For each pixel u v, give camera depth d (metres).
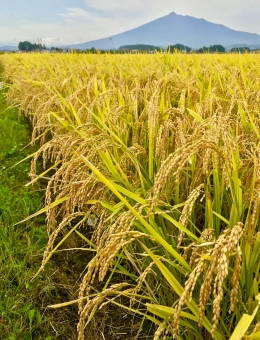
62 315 2.79
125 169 2.51
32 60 14.40
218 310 0.99
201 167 2.08
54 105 5.02
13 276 3.13
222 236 1.14
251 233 1.60
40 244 3.63
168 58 7.04
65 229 3.83
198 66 6.32
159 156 2.52
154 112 2.29
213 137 1.58
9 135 7.81
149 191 2.11
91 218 3.45
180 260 1.49
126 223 1.63
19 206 4.38
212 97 2.92
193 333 1.94
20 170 5.78
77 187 2.21
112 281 3.06
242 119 2.63
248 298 1.61
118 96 3.73
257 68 5.74
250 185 1.86
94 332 2.62
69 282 3.14
